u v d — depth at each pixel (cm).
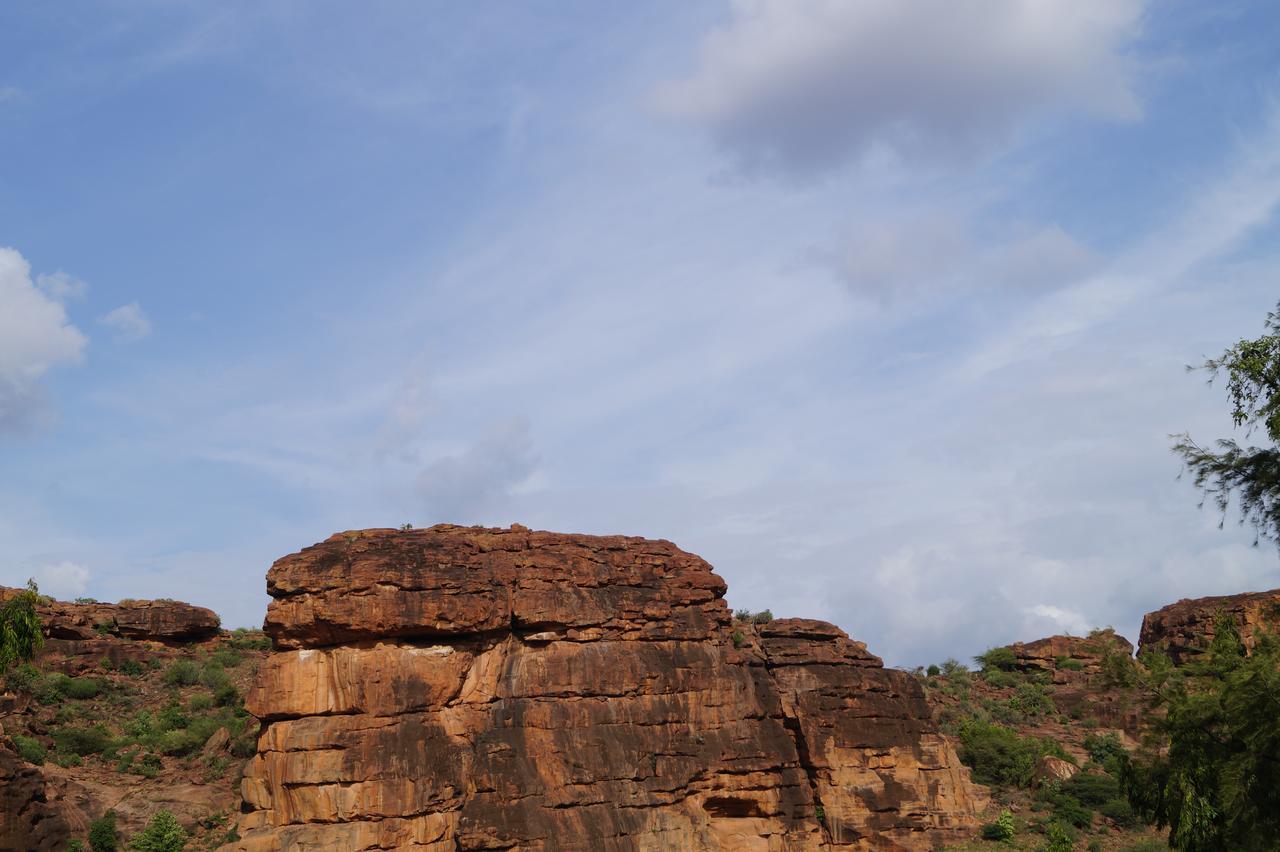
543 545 6506
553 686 6059
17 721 7112
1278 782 3362
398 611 5766
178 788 6756
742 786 6347
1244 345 3416
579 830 5669
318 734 5506
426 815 5506
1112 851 7262
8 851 5334
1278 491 3412
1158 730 3784
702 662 6525
